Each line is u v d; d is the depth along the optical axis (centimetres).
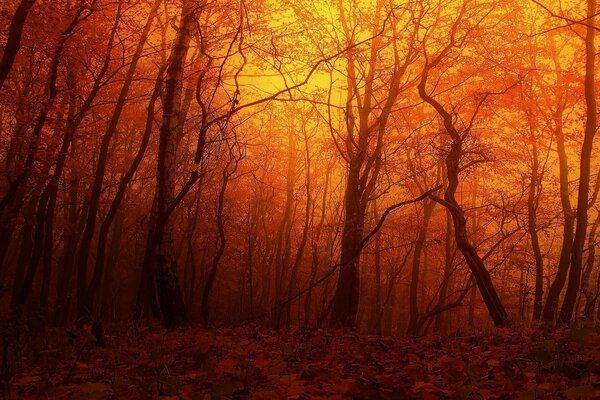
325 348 723
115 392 443
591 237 2108
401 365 566
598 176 2202
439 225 2983
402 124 2289
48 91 1855
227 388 365
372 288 3903
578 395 322
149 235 1633
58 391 364
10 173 1568
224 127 919
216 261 1527
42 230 1728
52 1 1371
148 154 3475
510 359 507
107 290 3069
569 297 1274
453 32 1443
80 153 2488
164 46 1822
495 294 1198
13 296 2197
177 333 1036
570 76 1966
